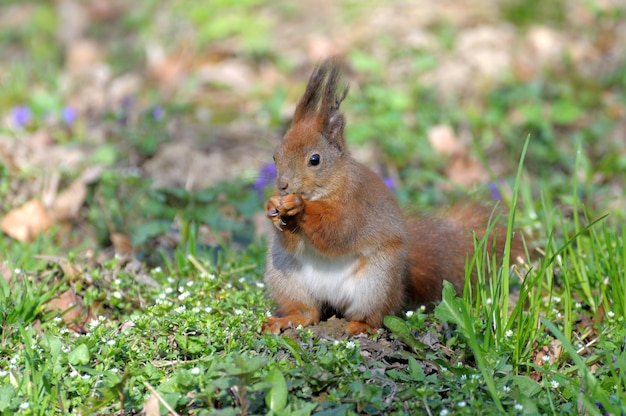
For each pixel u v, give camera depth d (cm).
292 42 1855
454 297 767
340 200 828
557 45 1792
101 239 1141
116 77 1803
